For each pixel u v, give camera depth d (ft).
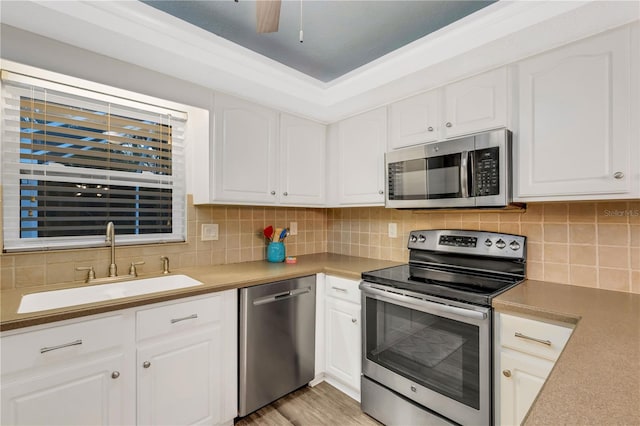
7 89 5.08
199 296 5.40
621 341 3.07
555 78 4.71
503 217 6.22
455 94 5.91
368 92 6.50
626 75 4.11
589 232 5.25
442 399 5.13
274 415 6.30
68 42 4.70
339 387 7.24
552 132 4.73
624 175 4.11
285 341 6.63
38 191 5.44
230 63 5.67
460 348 4.93
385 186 6.92
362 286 6.31
